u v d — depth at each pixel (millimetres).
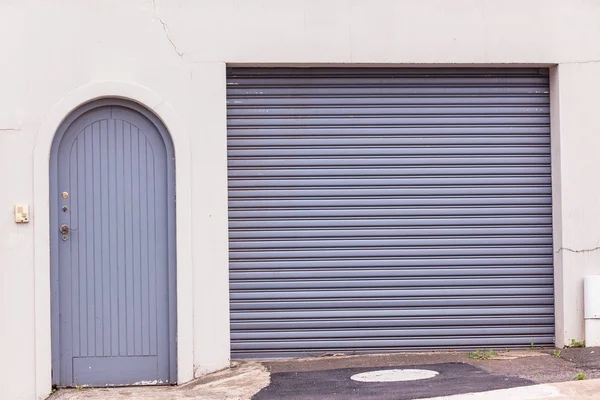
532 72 8055
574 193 7949
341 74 7961
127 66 7488
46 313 7297
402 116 8016
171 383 7496
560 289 7980
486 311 8031
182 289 7453
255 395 6602
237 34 7641
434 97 8039
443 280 8008
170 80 7543
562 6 7953
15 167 7316
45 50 7395
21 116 7340
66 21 7422
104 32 7469
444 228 8016
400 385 6637
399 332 7973
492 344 8047
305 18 7711
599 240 7961
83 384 7469
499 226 8055
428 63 7840
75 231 7484
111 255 7520
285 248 7883
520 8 7910
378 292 7953
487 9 7887
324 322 7906
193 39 7578
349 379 6957
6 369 7254
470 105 8070
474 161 8047
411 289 7988
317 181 7922
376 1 7781
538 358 7555
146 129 7566
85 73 7438
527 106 8078
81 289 7484
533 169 8086
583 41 7973
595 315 7848
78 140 7504
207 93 7586
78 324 7477
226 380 7191
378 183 7973
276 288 7867
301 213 7898
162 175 7570
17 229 7293
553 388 6254
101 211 7516
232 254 7820
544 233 8094
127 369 7512
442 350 8008
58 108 7379
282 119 7902
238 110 7859
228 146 7848
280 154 7895
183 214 7480
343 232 7930
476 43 7863
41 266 7293
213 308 7551
